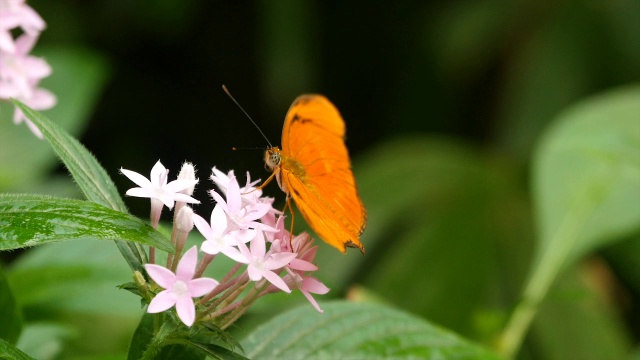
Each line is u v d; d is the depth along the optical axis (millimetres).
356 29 1480
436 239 1174
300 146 731
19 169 874
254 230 700
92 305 798
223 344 744
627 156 958
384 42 1483
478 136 1469
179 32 1396
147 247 736
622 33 1348
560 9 1374
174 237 709
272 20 1317
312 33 1354
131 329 895
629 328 1302
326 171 728
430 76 1467
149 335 714
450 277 1140
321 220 703
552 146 1003
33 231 688
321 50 1469
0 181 862
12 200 696
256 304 785
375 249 1215
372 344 754
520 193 1236
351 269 1130
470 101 1468
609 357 1074
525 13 1387
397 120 1494
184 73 1472
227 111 1480
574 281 1114
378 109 1512
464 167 1256
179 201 714
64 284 799
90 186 712
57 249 803
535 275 907
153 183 708
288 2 1316
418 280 1134
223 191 719
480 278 1141
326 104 725
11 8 789
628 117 1015
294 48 1318
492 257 1158
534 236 1169
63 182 895
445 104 1473
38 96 808
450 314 1109
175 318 703
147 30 1379
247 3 1452
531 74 1363
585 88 1350
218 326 704
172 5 1320
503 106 1389
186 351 713
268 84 1368
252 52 1477
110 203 716
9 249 685
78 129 912
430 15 1453
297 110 727
